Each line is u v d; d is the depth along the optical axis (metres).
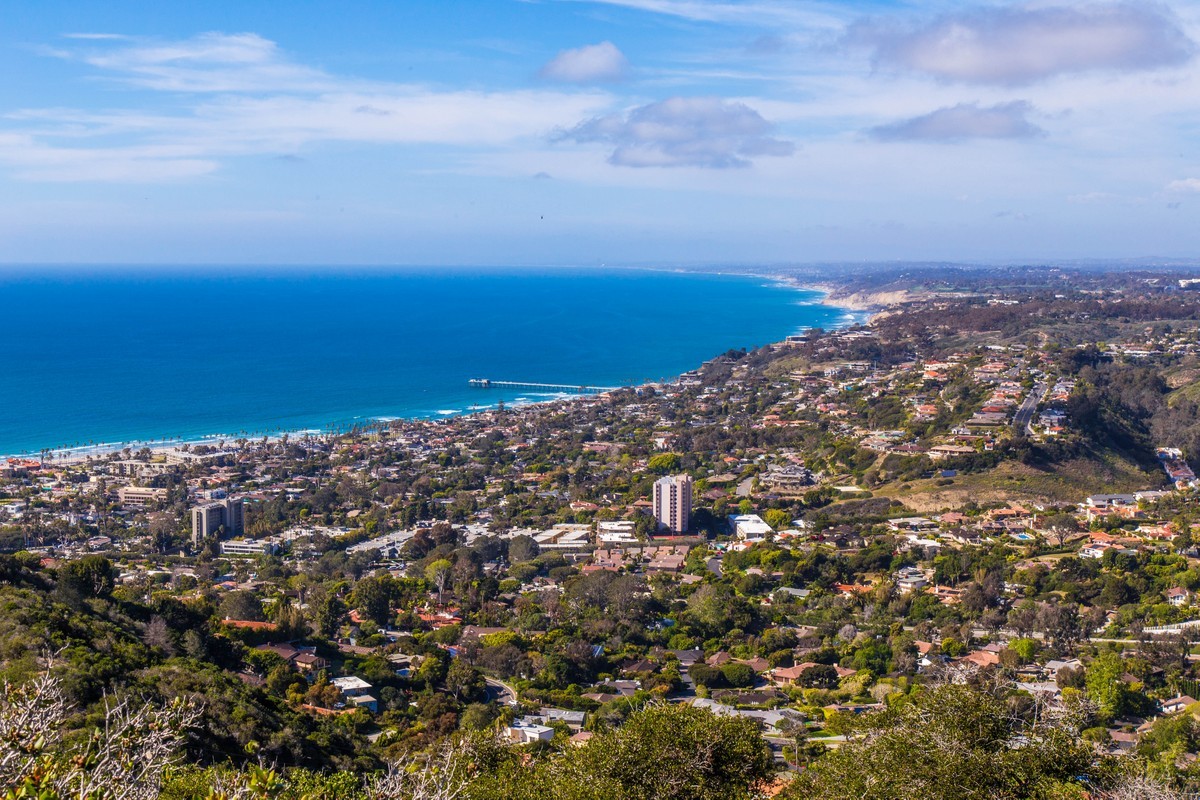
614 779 40.84
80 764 24.12
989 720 41.75
